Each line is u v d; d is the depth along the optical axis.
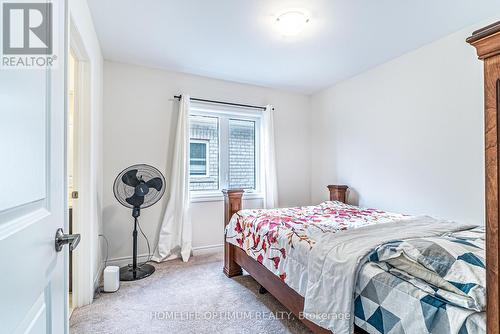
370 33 2.34
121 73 2.94
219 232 3.42
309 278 1.50
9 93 0.52
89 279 2.06
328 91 3.77
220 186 3.53
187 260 3.02
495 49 0.59
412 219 1.99
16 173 0.53
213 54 2.77
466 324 0.88
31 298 0.60
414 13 2.04
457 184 2.27
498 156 0.59
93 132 2.16
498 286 0.60
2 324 0.48
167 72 3.18
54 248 0.75
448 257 1.07
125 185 2.53
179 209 3.08
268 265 1.94
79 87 2.04
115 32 2.35
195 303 2.07
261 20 2.16
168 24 2.22
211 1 1.92
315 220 2.21
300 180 4.04
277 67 3.09
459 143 2.25
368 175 3.14
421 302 1.02
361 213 2.55
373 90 3.08
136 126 3.00
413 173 2.63
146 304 2.06
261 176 3.70
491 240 0.61
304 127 4.07
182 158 3.10
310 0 1.90
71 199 2.22
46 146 0.70
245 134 3.74
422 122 2.55
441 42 2.40
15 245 0.53
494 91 0.60
